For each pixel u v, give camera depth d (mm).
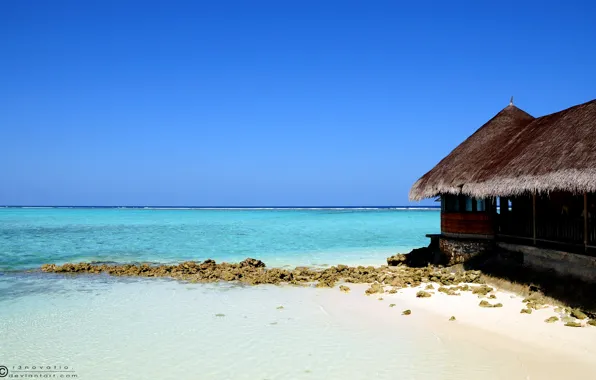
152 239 41531
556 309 13414
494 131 21188
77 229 54531
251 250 32938
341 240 40438
